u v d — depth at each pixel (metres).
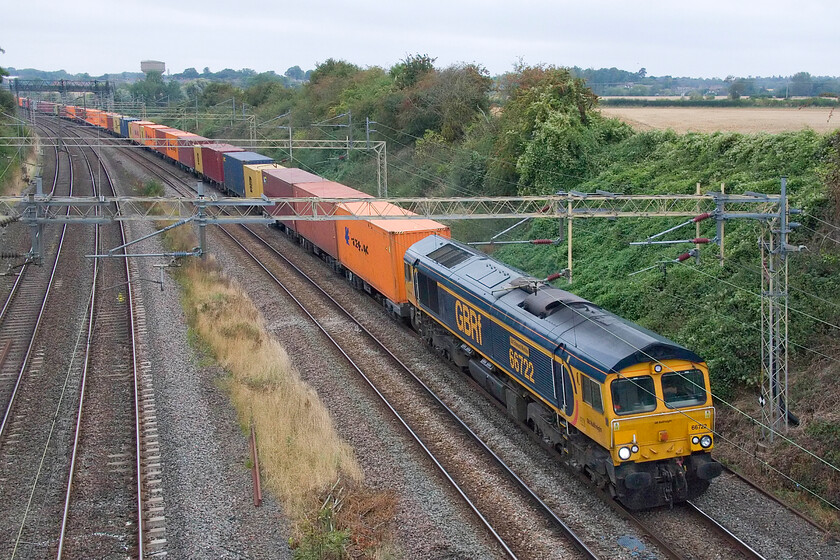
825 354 18.16
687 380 14.73
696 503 15.05
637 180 32.34
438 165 49.19
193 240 40.44
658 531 14.09
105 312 28.62
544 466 16.77
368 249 29.39
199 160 61.03
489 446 17.80
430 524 14.38
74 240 40.44
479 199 22.06
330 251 34.84
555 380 16.23
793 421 16.95
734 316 20.50
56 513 14.99
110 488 15.90
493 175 40.62
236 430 18.58
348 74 84.69
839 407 16.64
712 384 19.27
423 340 25.27
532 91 40.72
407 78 66.12
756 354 18.97
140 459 17.06
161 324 27.14
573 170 36.41
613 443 14.23
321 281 34.12
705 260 23.56
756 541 13.59
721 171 28.88
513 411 18.58
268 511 14.89
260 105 100.00
